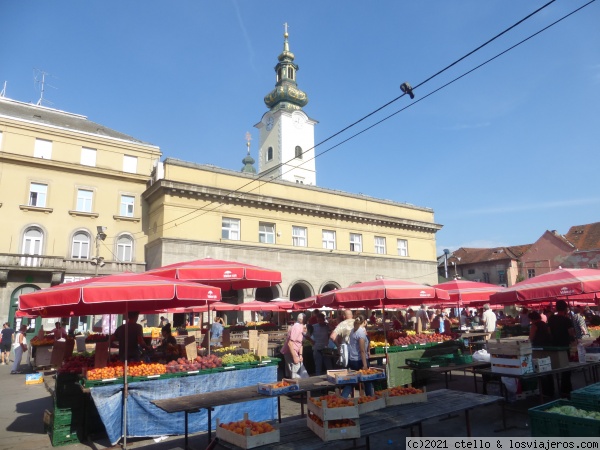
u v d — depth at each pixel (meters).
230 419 8.17
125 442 6.98
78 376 7.73
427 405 6.05
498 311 31.05
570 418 4.48
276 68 52.84
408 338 11.64
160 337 17.27
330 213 32.88
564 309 9.16
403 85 8.61
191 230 26.55
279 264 29.59
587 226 53.91
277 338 17.86
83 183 28.05
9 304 24.41
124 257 28.59
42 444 7.48
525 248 58.19
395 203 38.47
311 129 50.44
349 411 5.10
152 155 31.16
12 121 26.55
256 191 29.86
